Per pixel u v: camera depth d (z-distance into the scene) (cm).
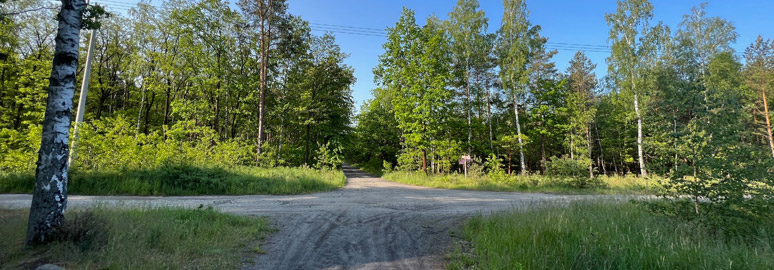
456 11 2778
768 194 550
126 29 2702
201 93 2739
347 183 2262
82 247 439
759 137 2744
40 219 451
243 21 2584
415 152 2941
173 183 1326
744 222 554
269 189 1430
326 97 3362
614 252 429
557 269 402
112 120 1593
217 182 1358
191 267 417
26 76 2264
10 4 1834
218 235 569
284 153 3234
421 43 2772
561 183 1962
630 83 2652
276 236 638
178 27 2570
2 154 1455
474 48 2855
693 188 603
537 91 3038
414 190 1767
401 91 2747
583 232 530
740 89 2494
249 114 2923
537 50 2825
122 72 2900
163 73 2688
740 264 399
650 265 399
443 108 2661
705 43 2719
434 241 638
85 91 1409
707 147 593
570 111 3259
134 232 493
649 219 655
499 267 417
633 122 3216
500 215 756
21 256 406
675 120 665
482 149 2983
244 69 2922
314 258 510
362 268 469
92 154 1402
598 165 4316
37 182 461
